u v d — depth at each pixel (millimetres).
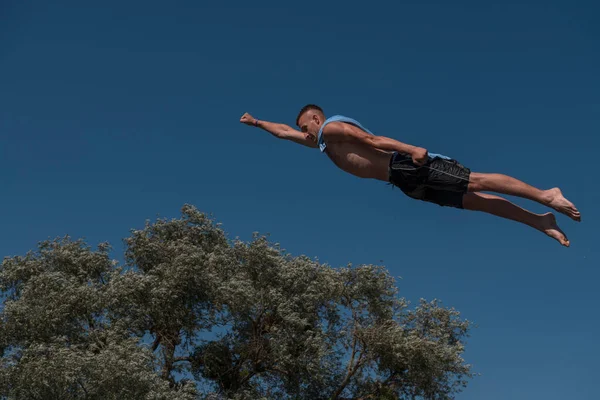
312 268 21547
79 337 18297
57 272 18922
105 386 15016
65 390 14875
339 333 20969
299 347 20766
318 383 20656
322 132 6355
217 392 20672
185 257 19719
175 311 19500
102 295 18703
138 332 19438
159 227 22109
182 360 20828
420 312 21672
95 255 20719
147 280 18953
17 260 20391
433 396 20625
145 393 15453
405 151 5863
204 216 22547
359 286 21422
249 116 7422
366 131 6367
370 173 6332
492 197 6234
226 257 20828
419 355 20297
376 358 20938
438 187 6129
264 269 21234
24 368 15023
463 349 20609
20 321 17891
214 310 20391
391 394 20594
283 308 20375
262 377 21203
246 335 21234
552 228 6078
